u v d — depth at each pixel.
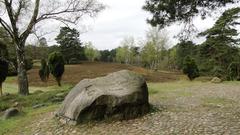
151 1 11.50
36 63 64.69
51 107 13.21
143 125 9.01
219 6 10.89
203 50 41.75
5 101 16.09
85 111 9.62
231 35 39.06
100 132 8.68
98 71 45.47
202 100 13.74
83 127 9.27
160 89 19.92
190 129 8.16
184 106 11.95
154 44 64.00
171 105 12.20
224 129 8.00
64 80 35.34
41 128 9.66
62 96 15.66
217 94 16.25
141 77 11.12
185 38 12.73
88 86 10.76
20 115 12.19
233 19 38.66
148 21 11.91
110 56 108.38
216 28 39.44
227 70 37.81
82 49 78.12
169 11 11.23
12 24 18.17
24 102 15.34
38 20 19.02
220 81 28.17
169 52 70.25
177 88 20.84
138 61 86.88
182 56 61.59
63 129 9.29
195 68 33.44
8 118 11.82
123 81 10.84
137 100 10.12
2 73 18.88
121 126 9.10
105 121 9.66
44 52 34.09
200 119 9.35
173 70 69.62
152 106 11.48
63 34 68.69
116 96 9.85
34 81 35.00
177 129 8.25
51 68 24.92
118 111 9.87
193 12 11.12
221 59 40.38
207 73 41.00
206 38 41.22
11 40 19.59
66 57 68.50
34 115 11.84
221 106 11.93
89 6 20.19
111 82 10.93
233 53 39.81
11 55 21.77
